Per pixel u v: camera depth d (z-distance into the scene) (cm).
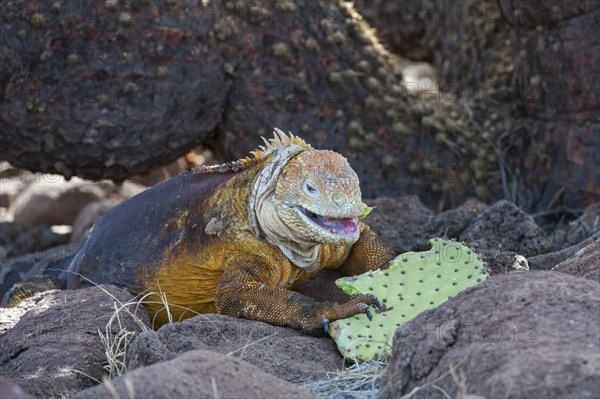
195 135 1115
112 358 695
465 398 494
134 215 862
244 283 755
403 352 579
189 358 545
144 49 1061
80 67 1053
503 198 1138
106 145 1074
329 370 661
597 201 1058
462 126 1180
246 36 1107
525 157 1136
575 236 963
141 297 828
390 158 1133
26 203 1408
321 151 749
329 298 832
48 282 933
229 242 783
